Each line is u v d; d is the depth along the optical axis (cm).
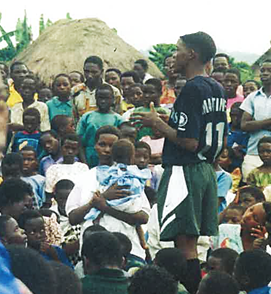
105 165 818
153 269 516
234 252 693
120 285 573
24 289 200
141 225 812
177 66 663
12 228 613
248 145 1109
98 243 587
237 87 1276
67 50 2347
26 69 1328
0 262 202
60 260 694
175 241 653
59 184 868
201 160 646
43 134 1082
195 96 634
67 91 1224
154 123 642
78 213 748
